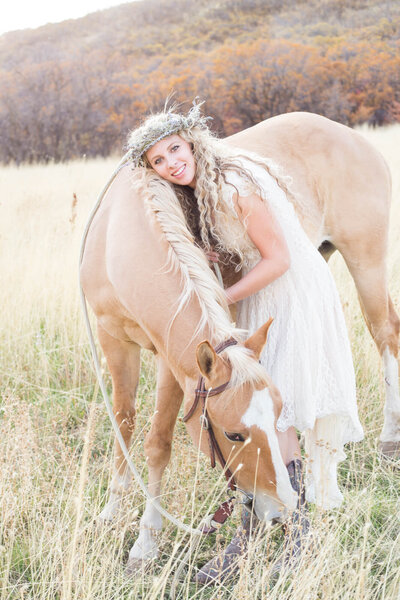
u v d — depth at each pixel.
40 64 28.02
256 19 39.41
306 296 2.20
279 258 2.12
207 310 1.95
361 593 1.84
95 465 2.90
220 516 2.00
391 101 21.97
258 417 1.73
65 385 3.80
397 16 31.98
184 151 2.18
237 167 2.16
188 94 22.94
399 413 3.01
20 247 5.17
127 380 2.66
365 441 3.04
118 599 2.01
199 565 2.36
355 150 3.00
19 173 11.25
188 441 2.76
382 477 2.78
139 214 2.24
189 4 44.09
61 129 22.81
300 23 36.56
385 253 3.11
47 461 2.73
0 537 2.29
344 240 3.04
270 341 2.23
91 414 2.08
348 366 2.29
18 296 4.41
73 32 42.50
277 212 2.24
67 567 1.97
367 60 23.19
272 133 2.92
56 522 2.25
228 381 1.77
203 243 2.33
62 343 4.10
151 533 2.36
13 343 4.07
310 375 2.18
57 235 5.41
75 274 4.56
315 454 2.37
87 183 8.92
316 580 1.85
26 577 2.24
